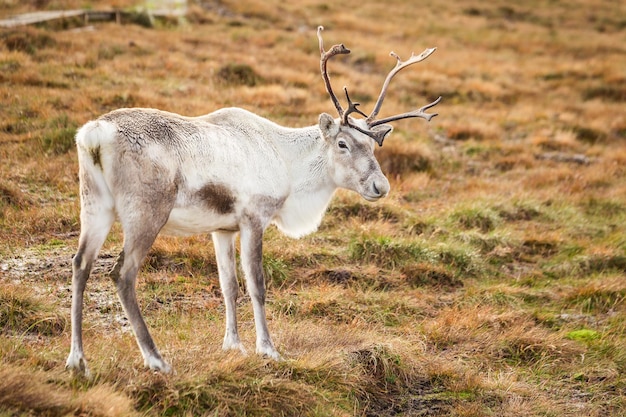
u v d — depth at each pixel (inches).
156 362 783.1
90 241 756.0
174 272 1147.9
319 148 944.3
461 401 899.4
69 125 1642.5
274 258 1204.5
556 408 899.4
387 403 888.3
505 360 1027.3
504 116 2481.5
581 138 2393.0
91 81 2027.6
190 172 804.0
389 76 976.3
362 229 1349.7
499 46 3703.3
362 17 3998.5
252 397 786.8
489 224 1531.7
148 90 1989.4
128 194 758.5
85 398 697.0
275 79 2365.9
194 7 3385.8
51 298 1000.9
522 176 1935.3
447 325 1079.0
